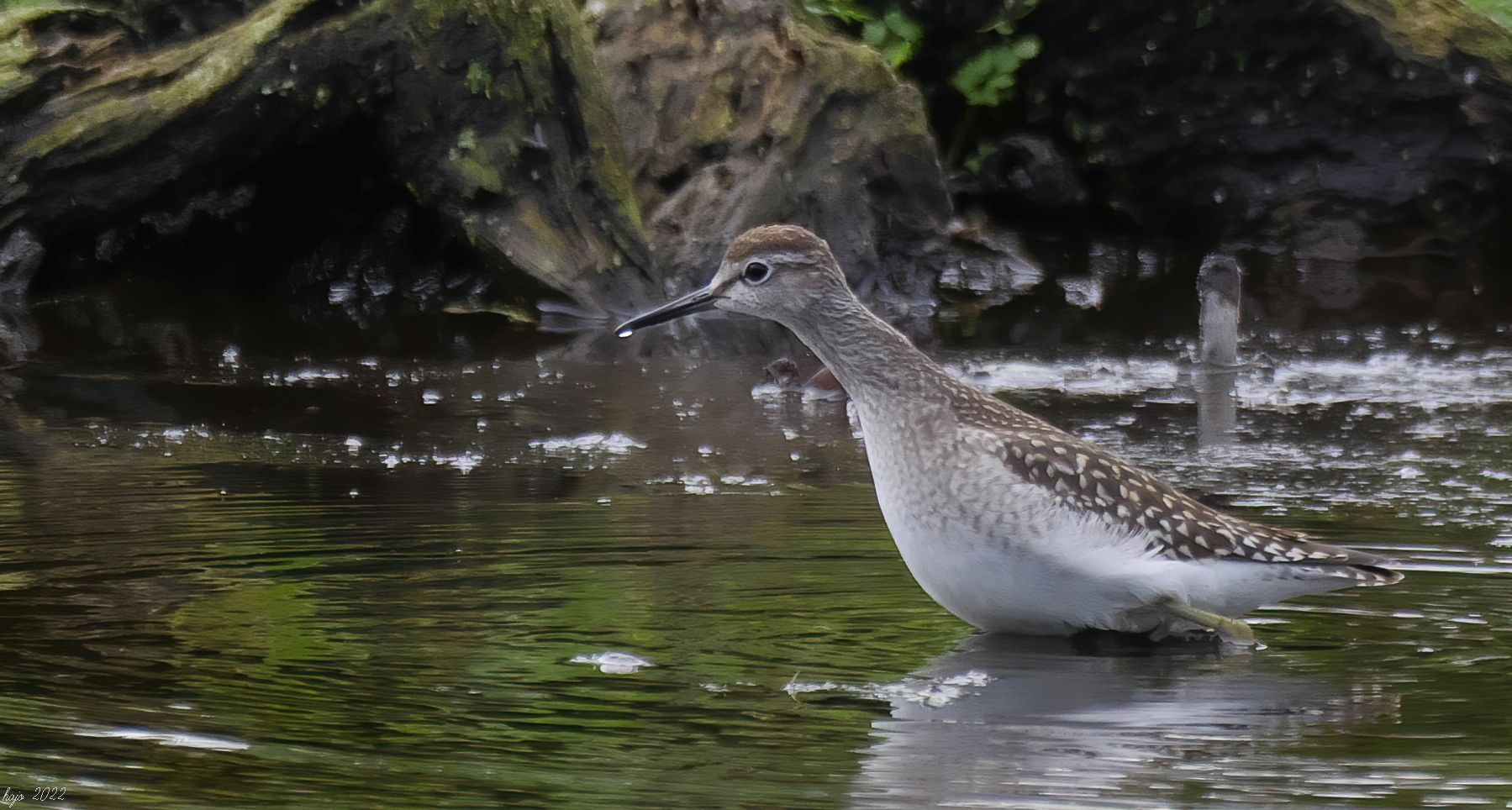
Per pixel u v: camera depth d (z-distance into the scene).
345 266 19.75
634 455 12.20
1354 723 6.52
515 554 9.05
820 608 8.15
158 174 18.62
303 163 19.28
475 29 18.86
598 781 5.73
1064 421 14.02
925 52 23.64
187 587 8.24
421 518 9.93
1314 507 10.67
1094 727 6.46
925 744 6.20
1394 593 8.55
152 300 18.75
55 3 19.20
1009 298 20.25
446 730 6.24
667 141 20.02
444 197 18.92
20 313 17.80
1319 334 18.44
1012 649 7.72
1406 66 23.25
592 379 15.61
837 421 13.78
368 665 7.03
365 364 16.06
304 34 18.56
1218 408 14.68
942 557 7.89
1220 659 7.49
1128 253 23.31
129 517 9.83
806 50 20.48
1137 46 23.42
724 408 14.34
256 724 6.25
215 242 19.48
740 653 7.38
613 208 19.03
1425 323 19.00
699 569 8.82
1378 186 23.69
